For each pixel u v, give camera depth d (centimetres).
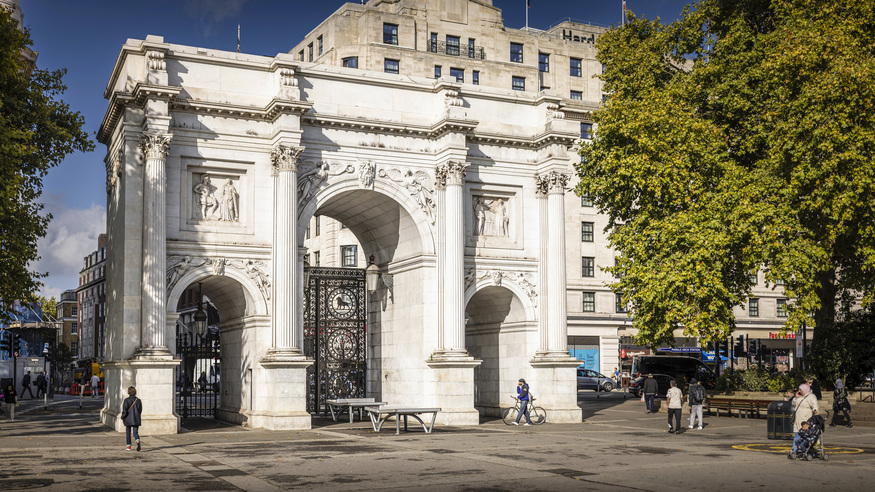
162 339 3781
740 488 2067
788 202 4244
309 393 4641
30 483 2167
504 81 8919
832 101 4109
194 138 4000
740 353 7619
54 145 4353
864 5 4291
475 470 2419
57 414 5372
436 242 4422
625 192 4756
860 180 3978
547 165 4691
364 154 4338
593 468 2464
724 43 4756
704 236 4162
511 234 4719
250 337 4119
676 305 4241
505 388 4841
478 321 5125
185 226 3956
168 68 3984
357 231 5003
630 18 5344
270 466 2520
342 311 4781
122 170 3991
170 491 2039
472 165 4631
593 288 8756
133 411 2956
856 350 4788
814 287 4331
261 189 4116
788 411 3356
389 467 2491
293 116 4047
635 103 4675
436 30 8875
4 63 3822
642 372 7612
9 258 3975
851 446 3181
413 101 4509
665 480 2212
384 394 4747
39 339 10688
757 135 4553
